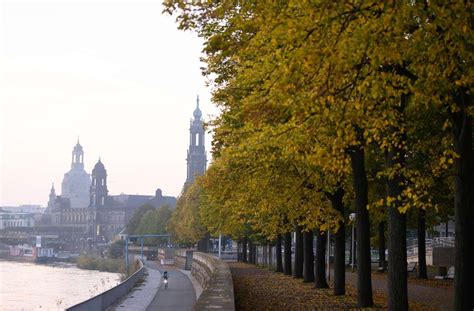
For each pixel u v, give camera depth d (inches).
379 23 405.7
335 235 1144.2
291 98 467.5
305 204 1099.3
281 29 438.9
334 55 411.8
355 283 1593.3
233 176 1165.1
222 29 652.1
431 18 427.2
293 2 417.4
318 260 1338.6
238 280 1606.8
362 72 459.5
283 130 569.6
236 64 863.7
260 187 1067.3
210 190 1208.8
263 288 1354.6
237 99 920.3
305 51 414.6
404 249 672.4
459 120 529.0
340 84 454.9
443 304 1010.1
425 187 605.3
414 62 449.7
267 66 527.2
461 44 423.2
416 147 708.7
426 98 469.4
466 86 488.1
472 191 528.7
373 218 1573.6
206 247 5506.9
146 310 1819.6
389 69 510.9
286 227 1553.9
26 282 6407.5
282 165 1014.4
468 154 528.1
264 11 474.9
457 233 529.0
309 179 1044.5
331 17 412.2
